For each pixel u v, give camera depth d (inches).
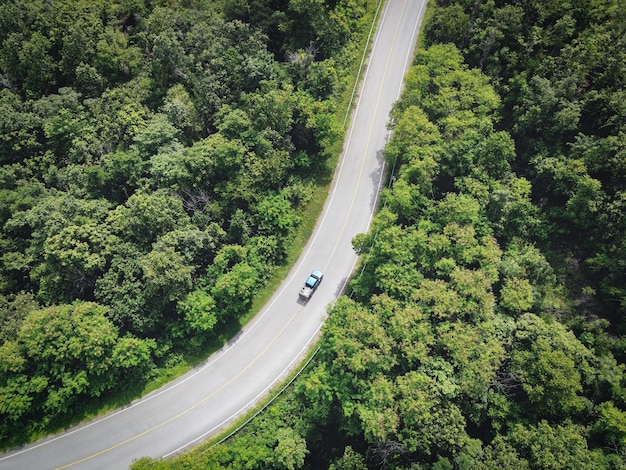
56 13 4018.2
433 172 3351.4
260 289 3464.6
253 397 3095.5
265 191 3565.5
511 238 3371.1
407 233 3122.5
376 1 4589.1
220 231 3292.3
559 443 2456.9
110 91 3836.1
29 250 3203.7
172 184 3380.9
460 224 3166.8
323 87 3890.3
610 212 3166.8
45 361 2883.9
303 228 3683.6
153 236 3228.3
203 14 4190.5
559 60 3661.4
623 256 3058.6
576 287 3260.3
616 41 3582.7
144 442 2942.9
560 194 3435.0
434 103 3607.3
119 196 3489.2
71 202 3216.0
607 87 3535.9
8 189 3435.0
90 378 2977.4
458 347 2679.6
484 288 2871.6
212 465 2689.5
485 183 3363.7
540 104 3511.3
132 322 3046.3
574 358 2741.1
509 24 3772.1
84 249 3024.1
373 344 2773.1
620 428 2488.9
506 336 2839.6
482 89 3619.6
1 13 3961.6
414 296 2861.7
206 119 3786.9
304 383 2997.0
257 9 4119.1
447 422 2534.5
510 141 3353.8
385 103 4146.2
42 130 3720.5
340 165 3914.9
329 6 4252.0
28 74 3944.4
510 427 2645.2
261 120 3622.0
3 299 3085.6
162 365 3184.1
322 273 3503.9
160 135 3494.1
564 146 3560.5
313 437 2940.5
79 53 3917.3
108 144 3609.7
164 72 3814.0
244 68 3809.1
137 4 4315.9
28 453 2891.2
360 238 3235.7
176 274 2962.6
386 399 2564.0
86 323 2864.2
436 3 4544.8
